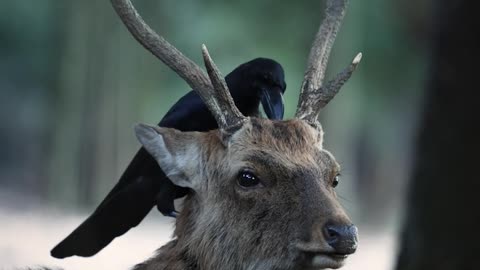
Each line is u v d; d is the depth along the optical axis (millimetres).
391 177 92688
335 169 16953
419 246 20422
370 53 79875
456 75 20156
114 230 18594
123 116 71562
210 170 17016
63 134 70312
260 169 16516
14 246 42469
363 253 47062
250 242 16516
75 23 71312
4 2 80250
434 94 20422
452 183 20156
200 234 17078
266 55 74000
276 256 16312
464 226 20078
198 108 18609
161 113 74500
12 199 70125
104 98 71000
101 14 71062
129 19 17406
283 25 75125
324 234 15766
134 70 72125
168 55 17328
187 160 17219
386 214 82688
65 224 53844
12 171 86000
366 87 81812
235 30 73500
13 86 84750
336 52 68375
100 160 70375
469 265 20094
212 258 16922
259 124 17000
